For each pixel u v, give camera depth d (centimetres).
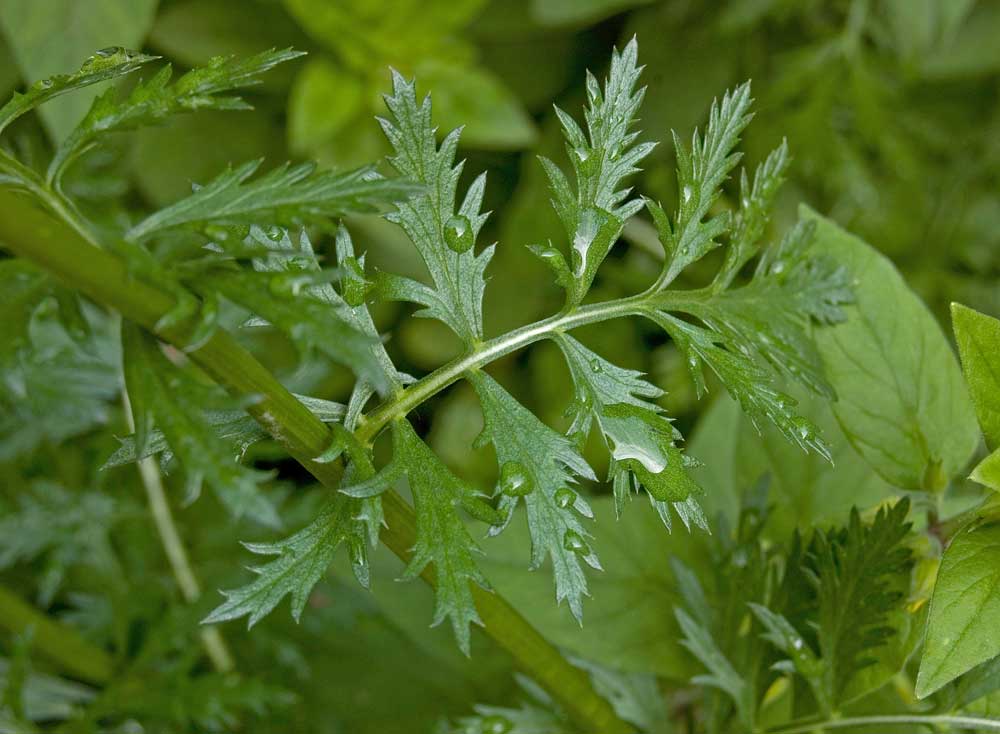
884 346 61
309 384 72
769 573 63
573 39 100
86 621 75
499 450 56
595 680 64
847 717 60
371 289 57
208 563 76
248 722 76
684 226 58
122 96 89
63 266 52
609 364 57
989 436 56
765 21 95
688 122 95
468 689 77
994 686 59
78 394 72
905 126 99
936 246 98
